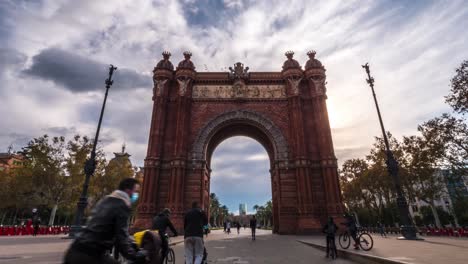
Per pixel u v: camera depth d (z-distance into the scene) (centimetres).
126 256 367
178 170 3647
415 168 4547
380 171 5334
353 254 1302
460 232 3173
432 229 3816
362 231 1614
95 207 400
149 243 559
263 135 4441
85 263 352
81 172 5116
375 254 1210
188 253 879
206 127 4038
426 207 8150
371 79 2927
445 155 3881
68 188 5056
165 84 4184
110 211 379
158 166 3725
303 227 3316
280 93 4284
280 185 3722
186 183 3709
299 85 4222
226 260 1299
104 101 2872
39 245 1847
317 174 3747
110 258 395
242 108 4172
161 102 4053
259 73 4391
